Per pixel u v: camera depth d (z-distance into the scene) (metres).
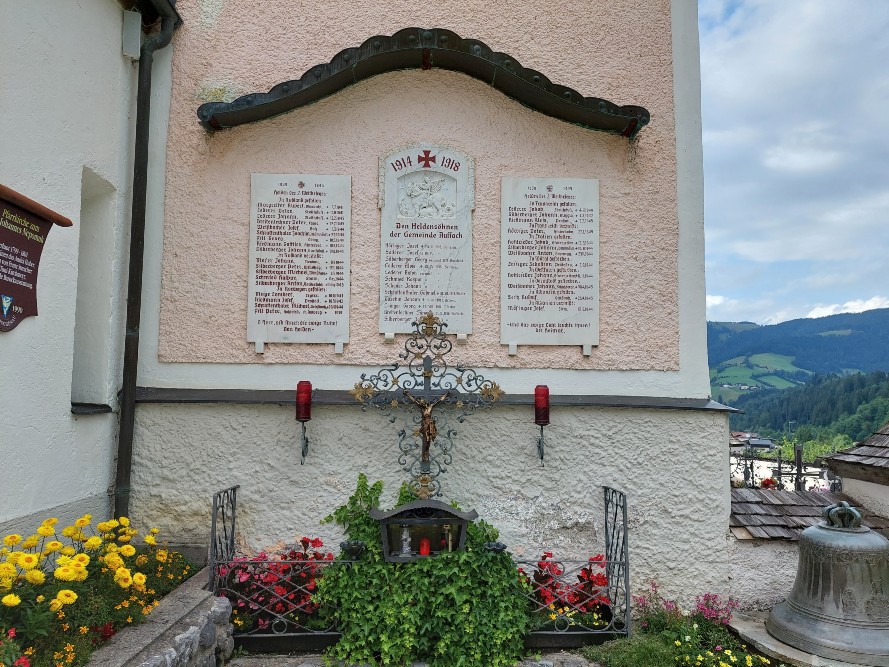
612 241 4.95
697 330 4.91
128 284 4.66
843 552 3.94
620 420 4.77
